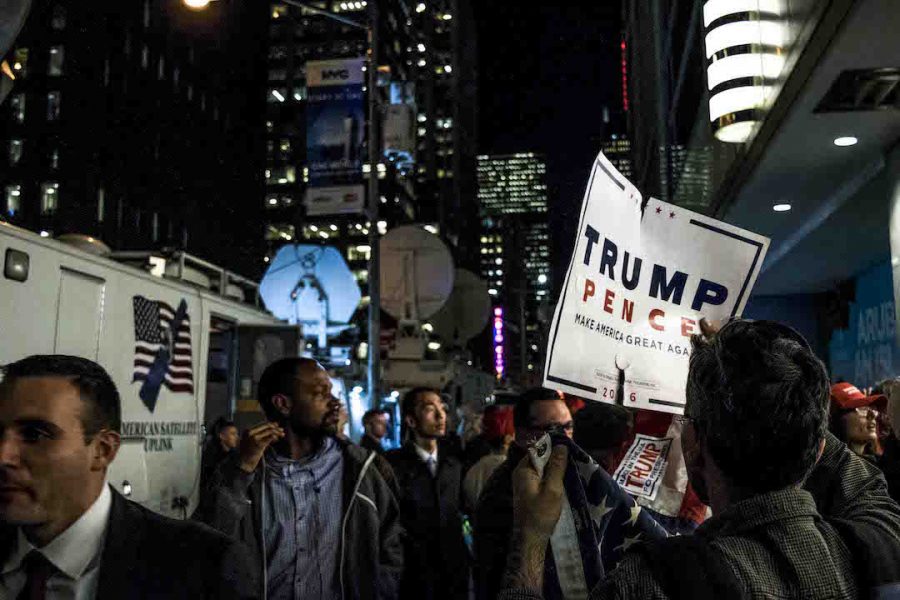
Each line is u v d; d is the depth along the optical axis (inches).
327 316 472.1
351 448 153.2
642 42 1206.9
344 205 545.6
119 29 2297.0
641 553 51.9
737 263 108.3
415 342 576.1
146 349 221.9
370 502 148.9
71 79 2127.2
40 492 67.2
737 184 444.1
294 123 3762.3
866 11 249.3
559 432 83.1
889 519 60.4
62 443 68.1
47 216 2058.3
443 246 587.2
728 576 48.2
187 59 2645.2
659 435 126.2
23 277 173.8
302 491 143.9
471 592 226.2
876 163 388.2
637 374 102.1
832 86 302.7
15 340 169.9
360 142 553.9
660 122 905.5
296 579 137.9
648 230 105.8
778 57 329.7
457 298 711.7
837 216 462.3
